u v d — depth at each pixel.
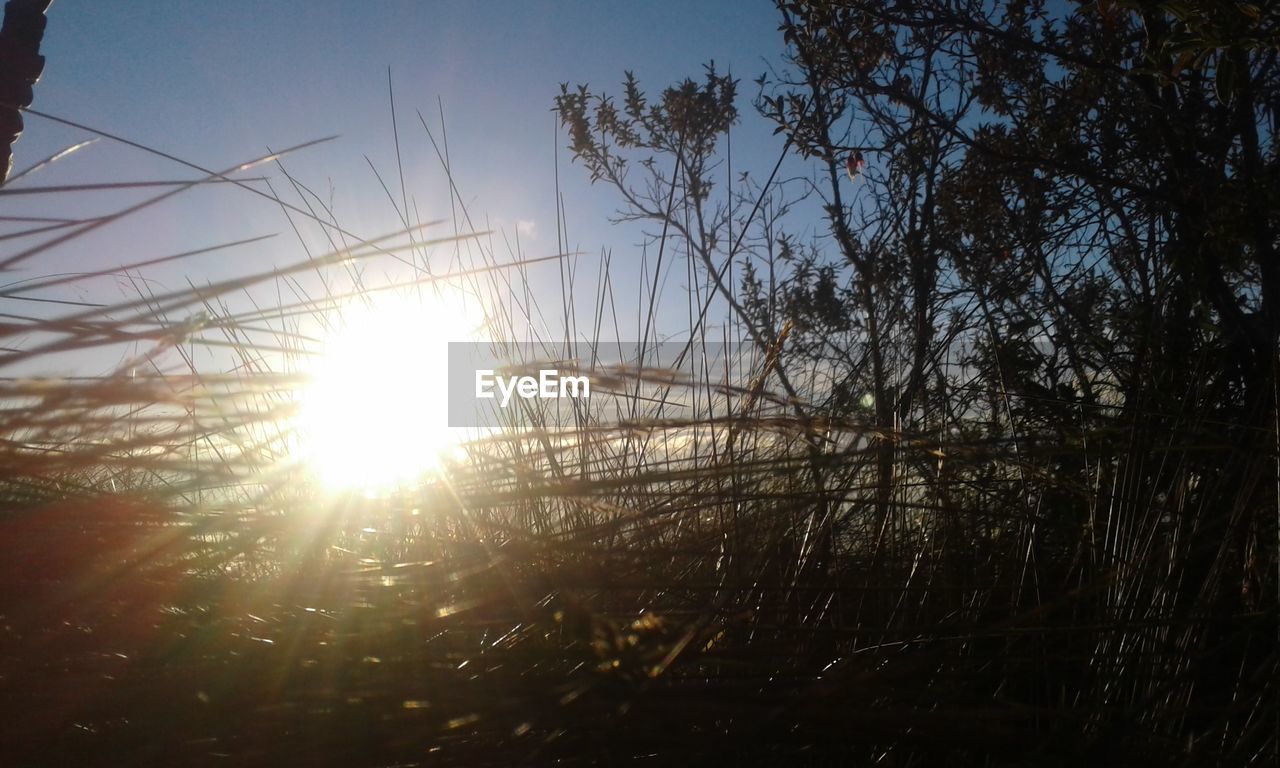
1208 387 2.45
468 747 1.28
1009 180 3.20
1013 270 3.01
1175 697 1.72
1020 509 1.98
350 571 1.60
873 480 2.00
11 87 2.19
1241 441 2.09
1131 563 1.78
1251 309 2.89
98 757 1.27
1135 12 2.88
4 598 1.43
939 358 2.62
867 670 1.45
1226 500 2.08
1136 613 1.78
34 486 1.52
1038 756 1.38
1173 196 2.77
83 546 1.47
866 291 2.98
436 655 1.42
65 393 1.20
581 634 1.41
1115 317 2.83
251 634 1.47
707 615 1.44
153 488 1.66
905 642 1.68
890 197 3.32
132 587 1.49
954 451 1.77
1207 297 2.65
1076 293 3.00
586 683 1.28
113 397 1.22
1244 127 2.78
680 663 1.41
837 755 1.51
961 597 1.85
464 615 1.54
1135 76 2.80
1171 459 2.21
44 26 2.25
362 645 1.46
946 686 1.54
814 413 2.16
